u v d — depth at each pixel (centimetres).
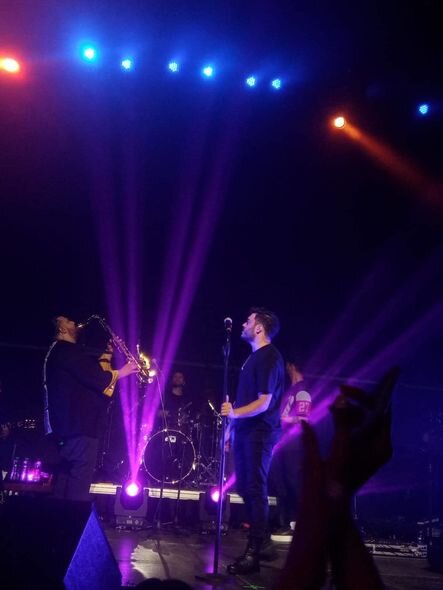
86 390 416
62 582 179
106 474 682
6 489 493
